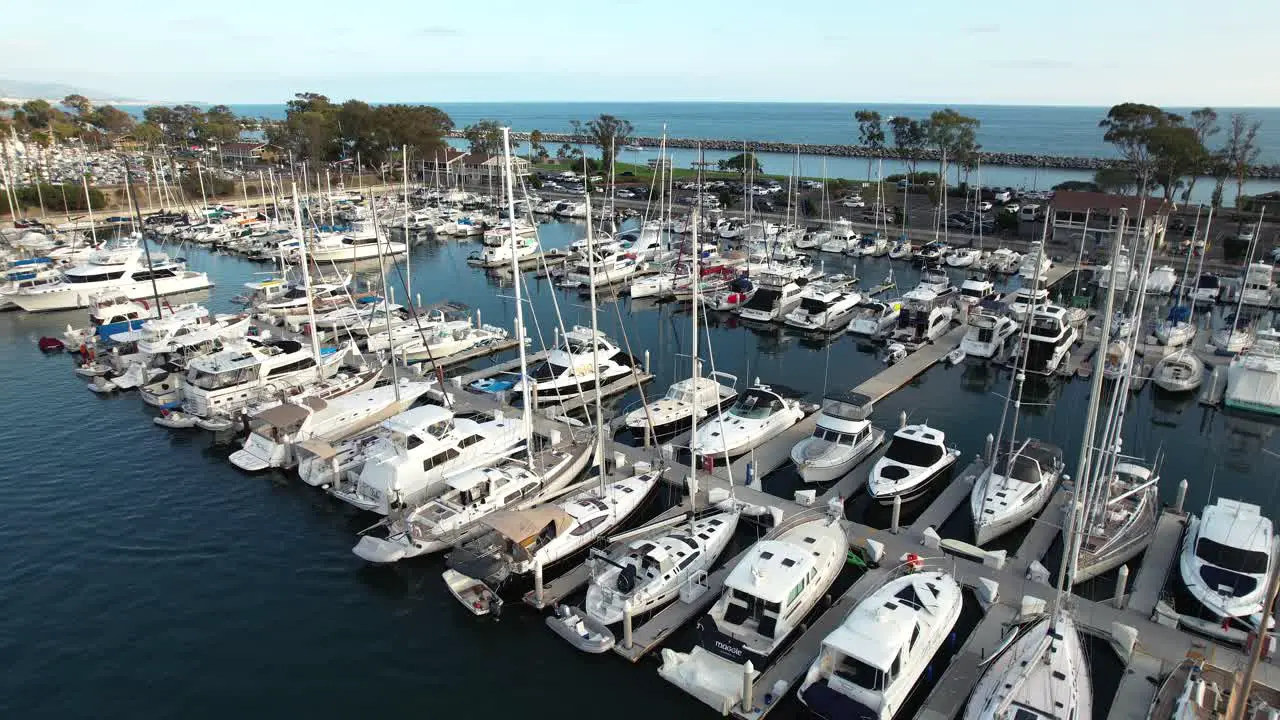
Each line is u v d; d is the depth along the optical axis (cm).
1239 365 3734
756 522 2570
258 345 3916
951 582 2081
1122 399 2478
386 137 12850
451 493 2536
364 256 7338
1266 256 6203
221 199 10725
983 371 4138
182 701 1880
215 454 3195
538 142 16788
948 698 1788
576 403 3706
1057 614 1827
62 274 5775
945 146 10150
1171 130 8194
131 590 2300
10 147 12438
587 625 2062
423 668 1995
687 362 4403
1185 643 1927
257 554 2498
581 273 6194
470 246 8181
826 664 1753
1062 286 5919
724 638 1919
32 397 3800
